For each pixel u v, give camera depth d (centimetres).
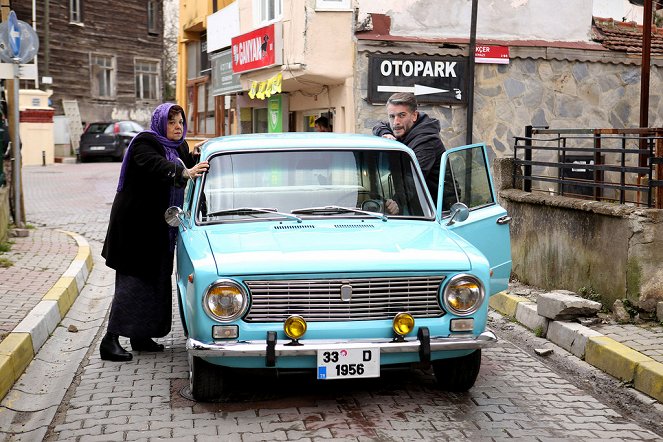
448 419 524
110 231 655
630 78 1378
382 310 514
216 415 530
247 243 537
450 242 559
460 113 1326
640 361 599
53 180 2516
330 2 1320
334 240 545
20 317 735
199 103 2205
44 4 3653
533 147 911
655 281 713
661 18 1460
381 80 1309
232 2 1944
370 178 619
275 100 1714
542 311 743
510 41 1336
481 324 527
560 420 527
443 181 621
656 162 715
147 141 635
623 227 730
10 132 1355
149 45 4216
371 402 557
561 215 835
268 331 498
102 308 888
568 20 1362
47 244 1204
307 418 523
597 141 802
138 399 565
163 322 670
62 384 609
